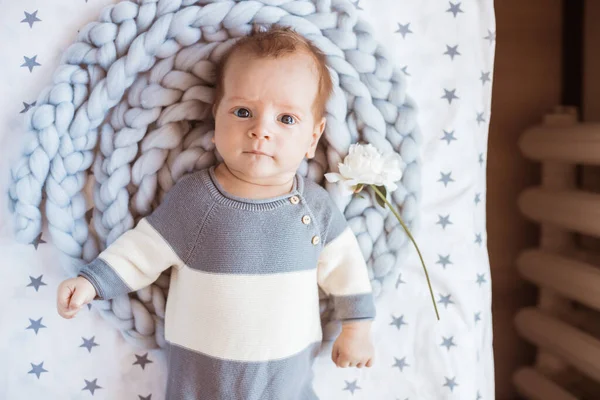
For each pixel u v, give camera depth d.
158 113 0.77
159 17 0.76
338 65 0.80
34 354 0.80
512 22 1.18
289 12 0.80
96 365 0.82
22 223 0.74
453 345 0.90
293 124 0.71
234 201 0.73
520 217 1.23
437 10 0.88
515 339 1.26
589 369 0.98
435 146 0.89
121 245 0.73
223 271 0.71
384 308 0.89
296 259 0.73
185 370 0.73
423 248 0.89
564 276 1.02
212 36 0.77
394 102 0.83
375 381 0.89
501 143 1.21
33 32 0.77
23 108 0.77
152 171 0.77
